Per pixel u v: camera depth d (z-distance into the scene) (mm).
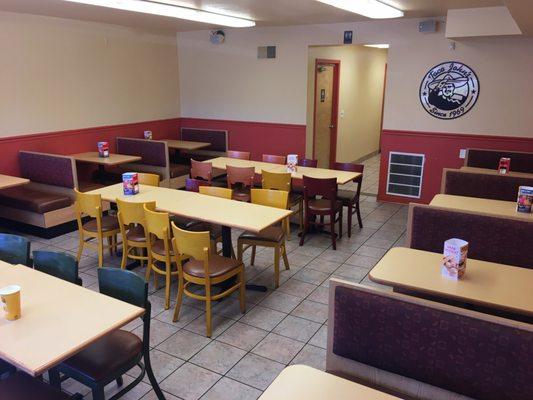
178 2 4660
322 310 3580
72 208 5277
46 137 5910
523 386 1666
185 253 3154
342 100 8375
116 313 2076
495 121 5750
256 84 7336
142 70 7227
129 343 2297
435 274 2377
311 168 5477
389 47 6160
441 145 6145
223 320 3418
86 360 2160
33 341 1846
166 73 7719
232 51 7402
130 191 4133
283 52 6969
